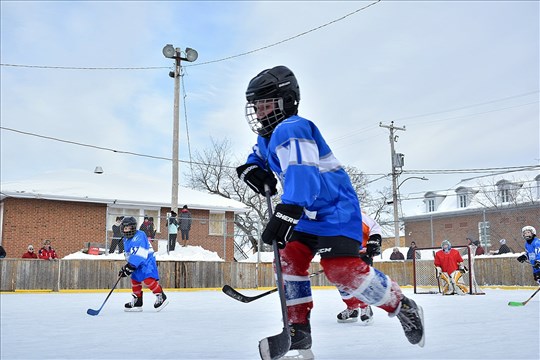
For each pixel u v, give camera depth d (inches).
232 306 287.1
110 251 604.4
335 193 79.4
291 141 75.6
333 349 107.9
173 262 544.7
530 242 357.4
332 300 343.3
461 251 624.1
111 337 137.1
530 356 95.4
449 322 170.7
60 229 737.6
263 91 82.2
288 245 82.7
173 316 215.0
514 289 542.6
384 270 625.6
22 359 98.8
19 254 711.7
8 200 714.8
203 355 103.0
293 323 83.0
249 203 1264.8
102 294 462.0
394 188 962.7
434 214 1235.9
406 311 79.9
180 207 798.5
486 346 109.7
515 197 930.7
